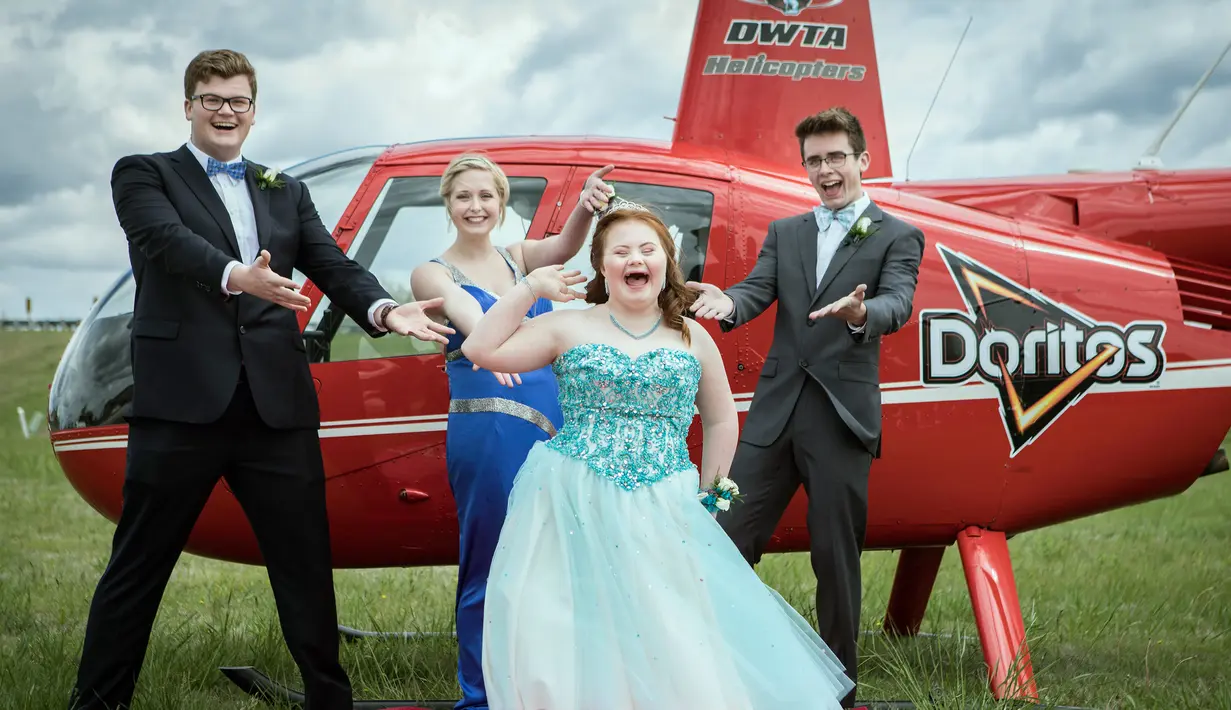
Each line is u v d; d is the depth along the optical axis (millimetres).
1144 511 11242
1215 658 5070
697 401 3340
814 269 3797
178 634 5055
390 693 4207
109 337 4387
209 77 3273
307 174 4543
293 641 3318
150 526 3260
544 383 3652
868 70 4934
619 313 3189
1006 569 4262
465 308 3541
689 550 2951
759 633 2922
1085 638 5461
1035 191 4824
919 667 4664
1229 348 4367
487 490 3551
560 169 4391
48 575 6805
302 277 4230
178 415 3174
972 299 4277
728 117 4867
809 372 3701
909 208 4496
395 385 4152
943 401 4223
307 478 3346
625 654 2783
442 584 6957
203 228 3248
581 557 2908
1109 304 4344
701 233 4316
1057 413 4277
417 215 4371
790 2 4879
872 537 4398
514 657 2777
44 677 4148
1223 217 4703
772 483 3752
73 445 4344
